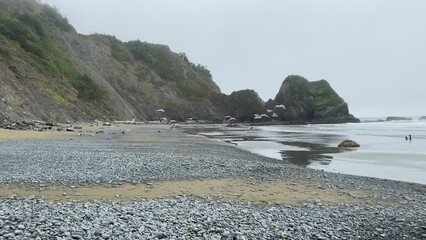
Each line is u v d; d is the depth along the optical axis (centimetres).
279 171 2164
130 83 15900
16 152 2564
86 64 14175
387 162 2966
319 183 1834
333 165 2784
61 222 912
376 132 7612
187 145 3947
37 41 10388
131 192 1449
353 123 15050
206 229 952
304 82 17100
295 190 1638
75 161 2195
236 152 3384
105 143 3769
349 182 1906
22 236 790
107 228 884
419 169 2609
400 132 7525
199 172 1983
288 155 3447
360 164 2845
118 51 18338
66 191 1414
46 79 8800
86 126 7450
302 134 7125
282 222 1080
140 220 988
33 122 5909
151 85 16962
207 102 17500
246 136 6406
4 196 1284
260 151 3816
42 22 12812
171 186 1602
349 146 4309
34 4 15475
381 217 1217
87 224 911
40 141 3603
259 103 17088
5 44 8506
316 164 2828
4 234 794
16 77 7206
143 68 17912
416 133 7081
